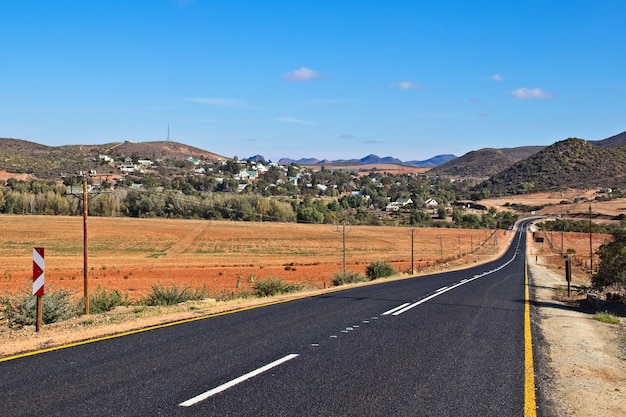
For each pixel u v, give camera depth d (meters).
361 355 8.89
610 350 10.50
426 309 15.47
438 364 8.39
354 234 113.69
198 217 118.38
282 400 6.30
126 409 5.87
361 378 7.41
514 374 7.93
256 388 6.79
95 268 58.22
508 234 134.25
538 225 144.12
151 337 10.22
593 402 6.79
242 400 6.27
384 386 7.03
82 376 7.26
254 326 11.66
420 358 8.78
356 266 64.75
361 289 23.08
